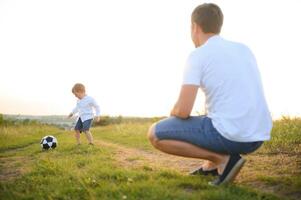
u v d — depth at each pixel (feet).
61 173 16.88
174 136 12.99
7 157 27.50
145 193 11.95
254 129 12.06
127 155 23.86
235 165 12.54
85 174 15.80
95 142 38.27
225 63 12.24
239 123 11.96
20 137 58.13
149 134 13.64
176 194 11.62
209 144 12.47
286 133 26.66
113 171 15.75
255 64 12.80
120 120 127.75
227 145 12.25
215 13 12.84
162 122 13.39
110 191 12.62
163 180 13.73
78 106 34.17
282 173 15.58
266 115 12.36
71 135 61.52
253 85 12.28
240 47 12.76
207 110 13.00
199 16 12.89
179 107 12.51
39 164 19.10
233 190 12.03
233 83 12.11
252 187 13.46
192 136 12.70
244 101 12.05
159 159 21.52
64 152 27.63
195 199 11.09
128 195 11.87
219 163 12.94
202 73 12.39
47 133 72.18
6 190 13.71
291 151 21.07
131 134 45.57
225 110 12.11
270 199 11.68
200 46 12.82
